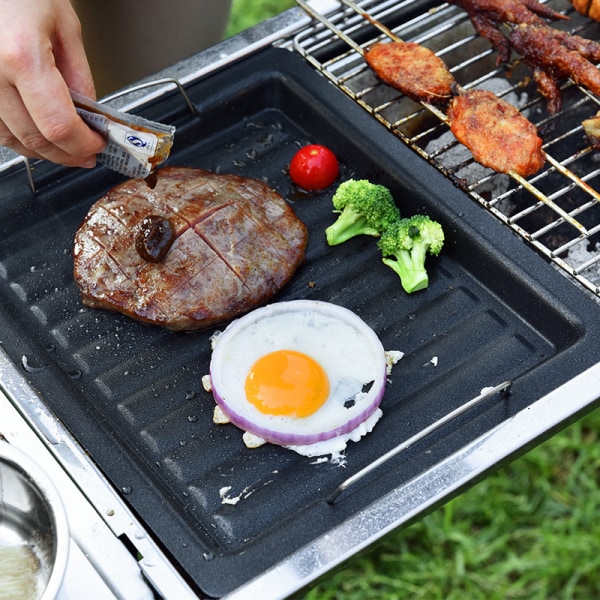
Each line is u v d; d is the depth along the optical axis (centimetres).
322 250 104
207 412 97
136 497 91
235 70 110
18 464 85
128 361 99
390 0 113
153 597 87
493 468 91
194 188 103
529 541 127
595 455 132
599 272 101
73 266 102
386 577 125
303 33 111
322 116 108
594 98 107
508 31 116
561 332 97
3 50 90
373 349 97
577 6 112
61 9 94
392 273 103
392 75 106
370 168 106
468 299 101
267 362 95
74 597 86
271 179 108
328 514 90
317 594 125
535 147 102
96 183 107
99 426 94
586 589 125
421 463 91
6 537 87
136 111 108
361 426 95
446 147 105
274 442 95
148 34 122
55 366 97
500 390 93
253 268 100
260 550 89
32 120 93
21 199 105
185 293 99
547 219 104
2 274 103
